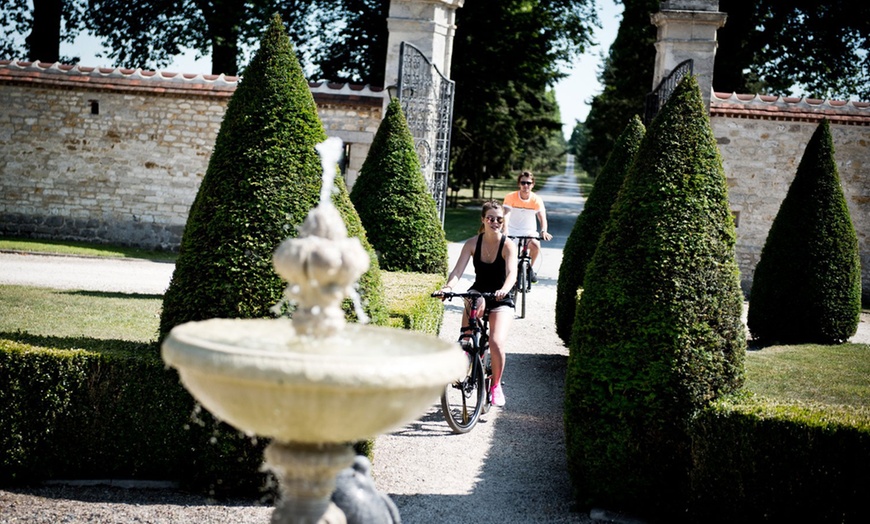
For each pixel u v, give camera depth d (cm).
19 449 480
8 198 1811
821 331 1073
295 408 254
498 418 711
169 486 485
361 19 2498
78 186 1806
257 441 471
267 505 466
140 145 1794
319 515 284
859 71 2608
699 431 450
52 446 484
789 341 1086
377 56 2498
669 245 484
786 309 1080
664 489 471
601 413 479
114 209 1808
